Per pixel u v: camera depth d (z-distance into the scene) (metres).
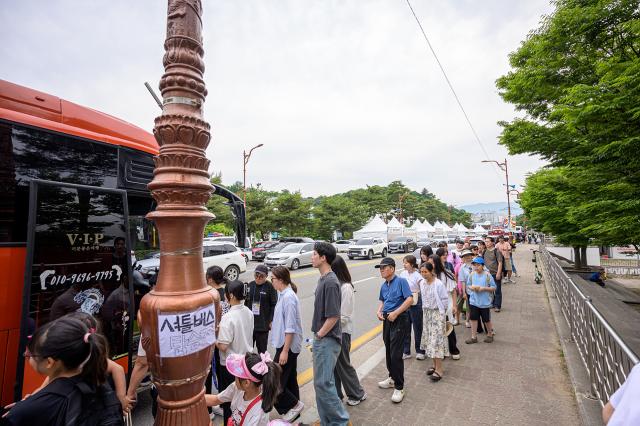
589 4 5.84
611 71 4.93
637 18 5.29
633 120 4.47
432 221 89.31
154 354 1.54
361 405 3.97
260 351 4.54
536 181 13.76
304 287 12.51
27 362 2.82
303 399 4.26
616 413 1.51
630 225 5.32
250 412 2.43
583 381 4.27
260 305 4.56
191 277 1.62
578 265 16.22
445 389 4.35
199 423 1.61
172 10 1.71
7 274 2.99
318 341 3.20
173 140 1.62
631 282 17.94
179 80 1.65
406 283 4.15
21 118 3.26
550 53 6.70
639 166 4.87
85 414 1.49
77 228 3.33
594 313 3.75
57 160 3.48
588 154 6.19
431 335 4.65
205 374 1.67
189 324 1.57
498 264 8.52
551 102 7.36
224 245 14.71
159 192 1.60
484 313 6.14
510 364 5.12
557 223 12.16
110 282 3.59
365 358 5.68
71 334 1.51
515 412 3.76
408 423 3.58
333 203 43.91
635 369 1.57
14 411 1.39
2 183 3.07
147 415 4.01
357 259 26.14
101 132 4.11
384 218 72.88
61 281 3.14
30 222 2.95
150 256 5.08
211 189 1.72
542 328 7.00
